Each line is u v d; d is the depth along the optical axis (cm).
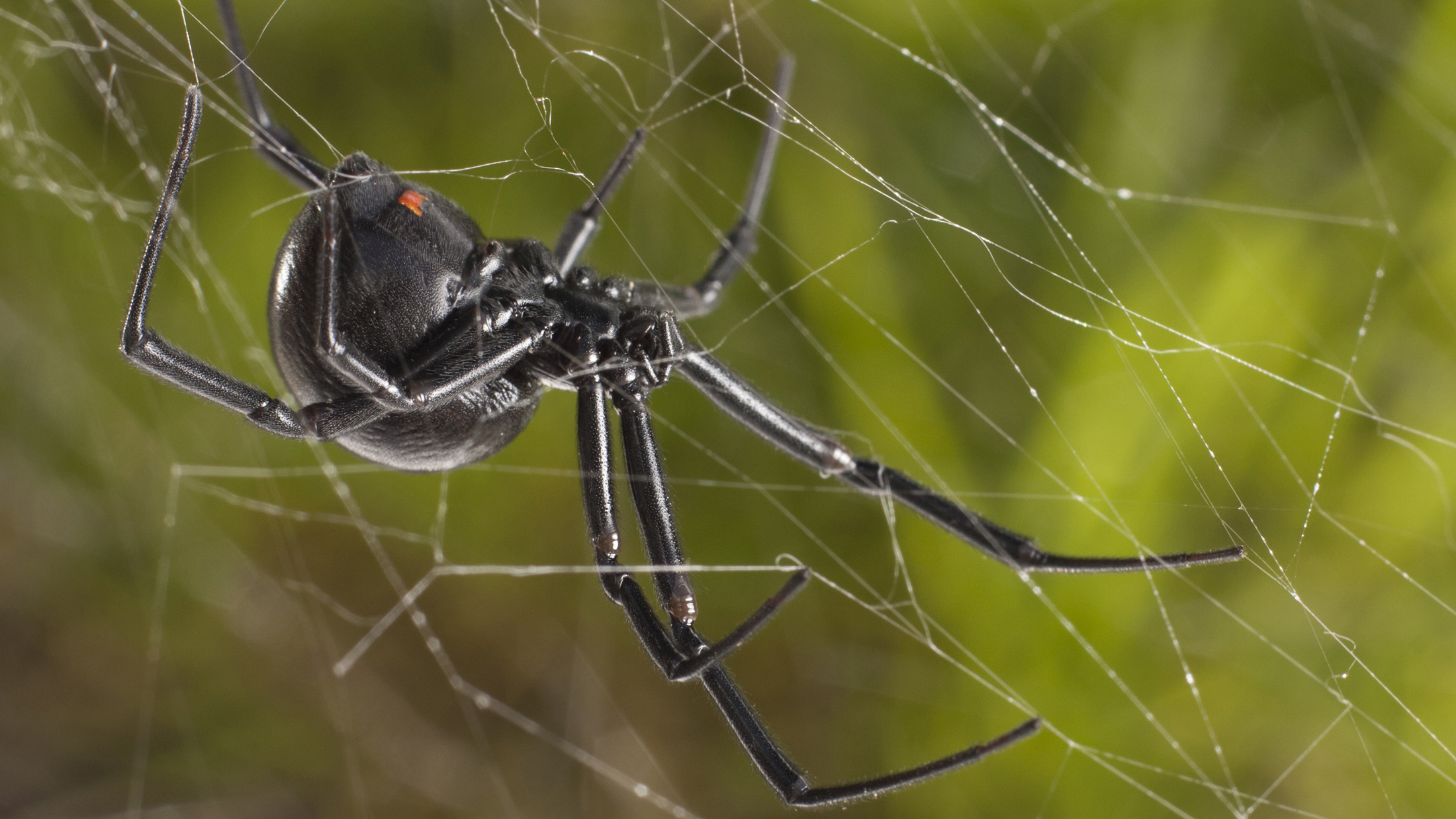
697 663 19
